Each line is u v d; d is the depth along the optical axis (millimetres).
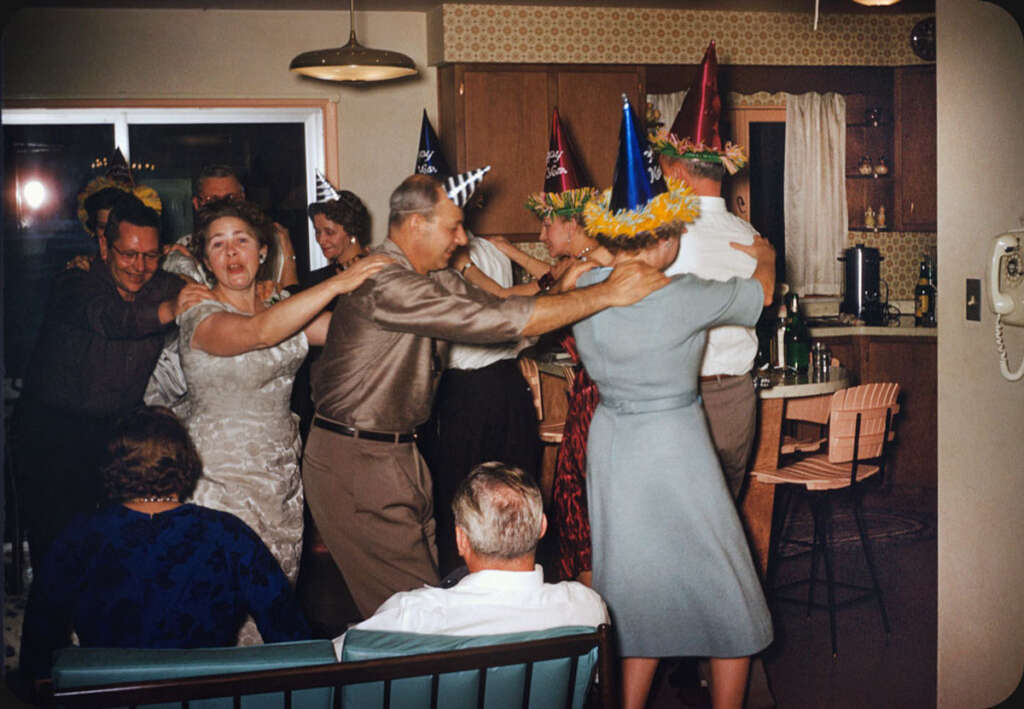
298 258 5531
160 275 3254
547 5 5477
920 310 5676
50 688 1445
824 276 6207
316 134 5488
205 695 1477
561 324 2527
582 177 3930
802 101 6074
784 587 3719
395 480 2744
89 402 3164
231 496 2627
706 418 2752
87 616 2043
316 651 1625
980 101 2375
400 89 5590
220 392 2641
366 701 1557
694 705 2965
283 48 5387
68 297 3168
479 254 3943
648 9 5660
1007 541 2352
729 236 2889
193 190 5355
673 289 2500
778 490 4895
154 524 2076
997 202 2320
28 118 5086
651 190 2607
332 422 2760
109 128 5207
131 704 1453
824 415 4008
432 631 1772
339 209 4086
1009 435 2320
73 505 3176
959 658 2598
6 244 4988
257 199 5465
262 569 2148
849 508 5246
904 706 2988
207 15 5258
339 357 2721
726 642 2535
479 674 1589
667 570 2541
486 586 1816
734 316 2553
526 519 1839
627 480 2553
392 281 2607
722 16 5793
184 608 2076
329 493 2754
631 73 5672
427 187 2729
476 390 3801
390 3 5324
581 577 3057
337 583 4090
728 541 2551
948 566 2633
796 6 5707
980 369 2436
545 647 1613
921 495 5379
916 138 6027
